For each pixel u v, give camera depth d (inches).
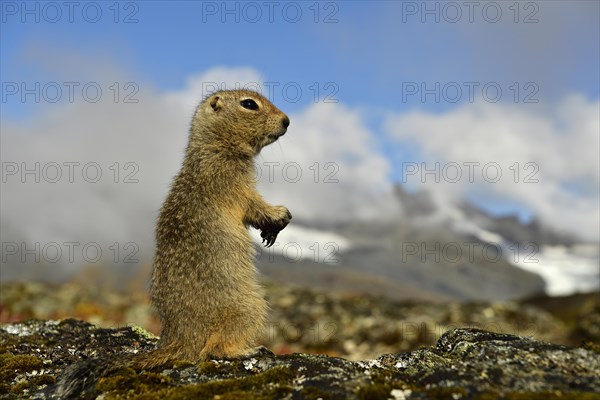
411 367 28.3
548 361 27.3
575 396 25.9
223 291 29.9
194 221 30.6
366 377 27.5
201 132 32.9
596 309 91.5
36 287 88.8
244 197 32.0
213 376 28.5
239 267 30.5
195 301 29.8
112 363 29.0
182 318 29.7
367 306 88.8
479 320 84.8
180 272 30.0
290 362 28.6
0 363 30.8
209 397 27.3
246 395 27.1
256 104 33.3
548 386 26.5
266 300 31.2
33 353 31.8
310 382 27.5
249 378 27.8
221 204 31.5
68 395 28.5
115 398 27.7
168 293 30.0
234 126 32.9
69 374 28.9
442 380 27.1
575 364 27.1
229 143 32.8
